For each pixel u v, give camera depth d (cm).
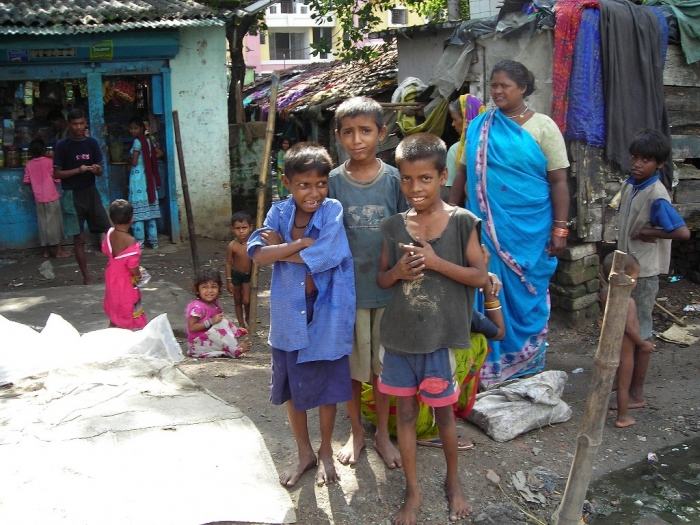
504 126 441
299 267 310
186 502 298
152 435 347
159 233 1034
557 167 445
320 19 1322
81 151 768
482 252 311
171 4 931
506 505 327
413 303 300
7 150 925
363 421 394
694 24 608
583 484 292
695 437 403
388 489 330
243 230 586
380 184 339
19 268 859
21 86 924
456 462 320
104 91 976
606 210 575
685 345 553
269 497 309
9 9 845
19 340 462
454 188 469
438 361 302
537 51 585
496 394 408
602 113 557
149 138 987
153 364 439
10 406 385
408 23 2803
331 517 312
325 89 1356
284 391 323
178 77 984
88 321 590
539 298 461
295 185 304
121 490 302
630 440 399
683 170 643
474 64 652
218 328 525
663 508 339
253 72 2286
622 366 407
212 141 1020
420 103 802
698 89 643
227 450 337
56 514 285
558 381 424
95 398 390
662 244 448
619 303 275
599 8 544
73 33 863
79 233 769
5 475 310
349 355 323
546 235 452
